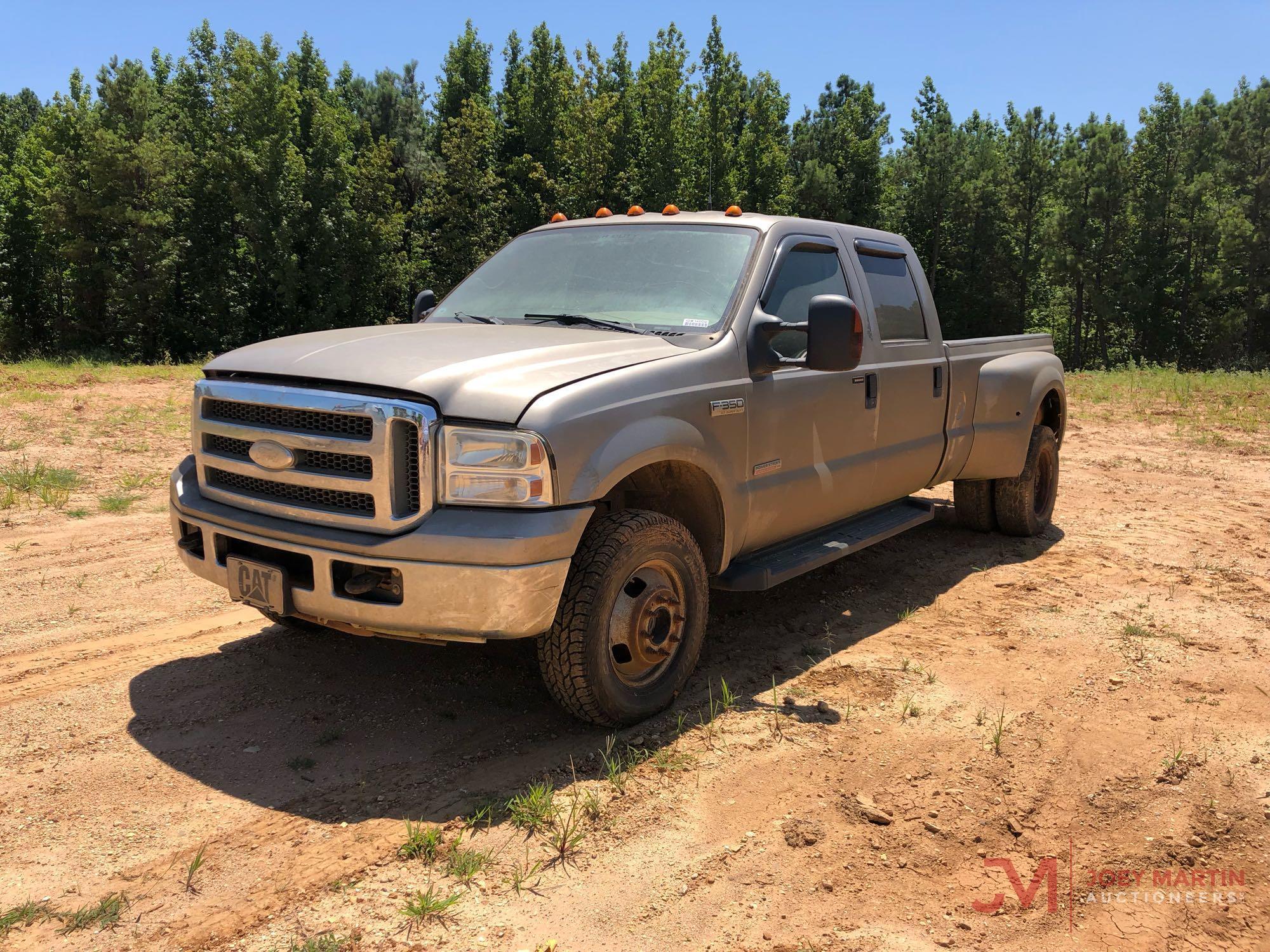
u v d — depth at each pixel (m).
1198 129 59.97
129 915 2.52
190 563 3.86
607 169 57.00
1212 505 8.20
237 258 53.50
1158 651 4.67
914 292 5.71
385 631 3.33
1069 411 14.63
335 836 2.93
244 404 3.62
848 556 6.38
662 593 3.74
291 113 50.72
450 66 66.50
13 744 3.50
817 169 64.50
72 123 51.00
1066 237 60.12
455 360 3.42
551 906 2.59
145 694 3.98
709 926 2.53
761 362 4.16
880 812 3.11
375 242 52.88
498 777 3.32
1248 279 57.84
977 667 4.44
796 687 4.18
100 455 9.34
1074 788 3.34
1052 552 6.60
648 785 3.26
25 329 54.16
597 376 3.49
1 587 5.35
